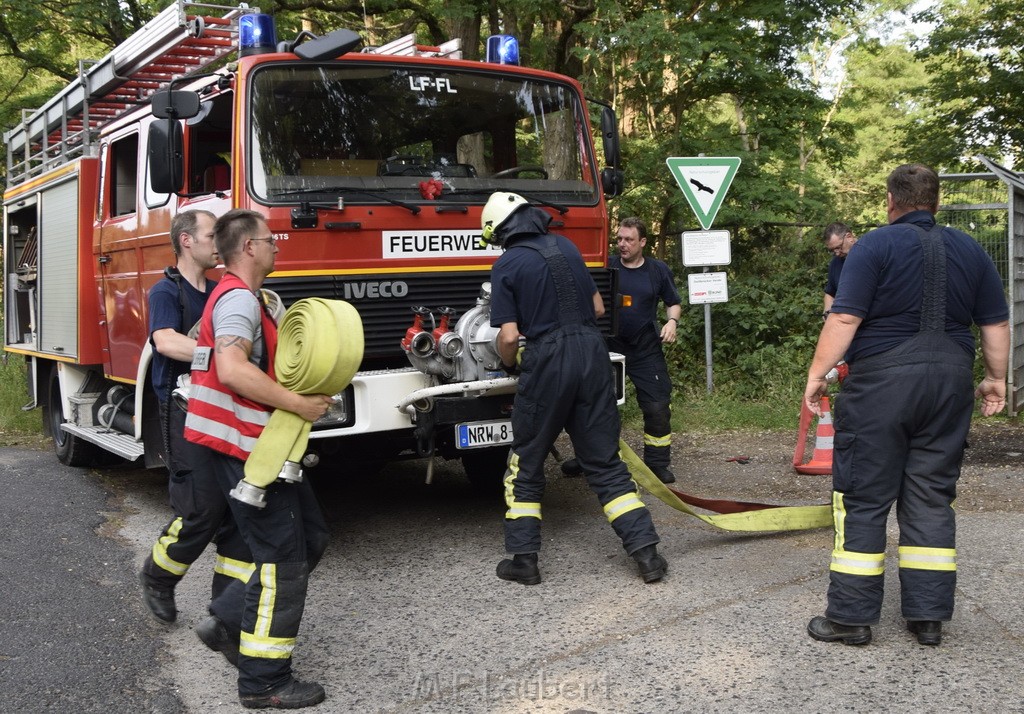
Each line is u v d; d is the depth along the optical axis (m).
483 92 5.92
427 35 16.70
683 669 3.74
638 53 11.04
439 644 4.11
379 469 7.88
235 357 3.39
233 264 3.58
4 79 18.89
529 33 13.64
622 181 6.43
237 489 3.42
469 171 5.76
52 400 8.48
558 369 4.69
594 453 4.82
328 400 3.51
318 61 5.41
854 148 13.02
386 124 5.59
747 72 11.41
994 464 6.97
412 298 5.45
